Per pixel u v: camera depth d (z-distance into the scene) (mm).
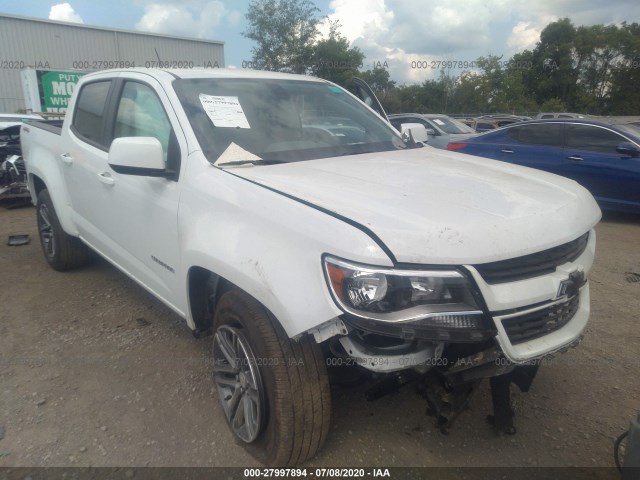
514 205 2385
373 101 4867
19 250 6012
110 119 3836
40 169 4793
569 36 57938
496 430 2877
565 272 2324
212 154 2920
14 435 2828
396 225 2088
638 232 7148
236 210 2527
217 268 2518
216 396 3182
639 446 2195
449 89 36625
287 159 3061
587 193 2842
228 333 2674
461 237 2066
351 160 3137
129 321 4152
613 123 7969
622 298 4684
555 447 2771
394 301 2008
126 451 2721
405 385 2514
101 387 3270
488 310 2066
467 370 2312
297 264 2184
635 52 55531
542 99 59750
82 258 5117
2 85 25484
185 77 3389
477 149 9047
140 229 3352
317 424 2416
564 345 2369
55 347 3752
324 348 2436
